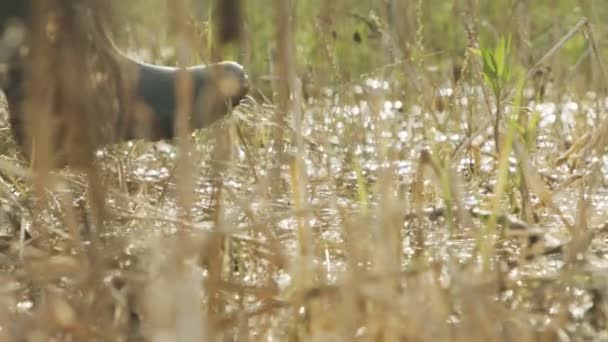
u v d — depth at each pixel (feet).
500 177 15.98
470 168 21.12
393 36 23.25
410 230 17.34
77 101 13.19
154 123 18.92
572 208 18.71
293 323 13.08
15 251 16.26
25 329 12.74
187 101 12.76
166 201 19.49
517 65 24.90
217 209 15.03
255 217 15.93
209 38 20.53
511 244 17.02
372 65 25.64
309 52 27.22
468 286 12.34
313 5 30.40
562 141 23.71
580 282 14.98
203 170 19.62
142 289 13.73
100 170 15.49
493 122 20.61
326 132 21.67
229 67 19.24
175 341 11.14
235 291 13.84
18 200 17.47
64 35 12.92
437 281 13.20
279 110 17.13
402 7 24.06
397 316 12.16
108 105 14.06
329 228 17.34
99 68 13.88
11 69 17.11
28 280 14.53
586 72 26.78
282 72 14.79
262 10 30.63
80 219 16.61
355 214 17.79
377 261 13.30
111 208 16.83
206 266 15.29
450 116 23.71
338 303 12.90
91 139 13.70
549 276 14.78
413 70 22.95
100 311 13.32
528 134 18.86
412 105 23.13
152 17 26.71
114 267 14.74
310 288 13.10
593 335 14.03
